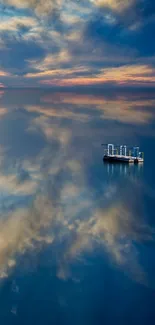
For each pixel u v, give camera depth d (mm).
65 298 14148
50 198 24859
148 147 40969
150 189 27656
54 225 20484
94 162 35750
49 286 14578
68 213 22406
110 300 14078
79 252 17500
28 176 29688
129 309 13609
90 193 26469
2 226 20062
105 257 17016
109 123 50312
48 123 49625
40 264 16156
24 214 21875
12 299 13891
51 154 37281
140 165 35156
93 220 21469
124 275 15664
